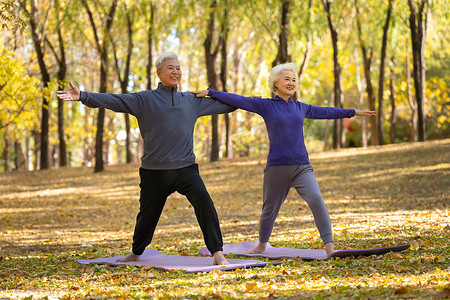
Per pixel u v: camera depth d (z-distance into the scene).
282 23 18.89
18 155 32.09
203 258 5.67
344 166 17.67
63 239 8.91
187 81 33.59
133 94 5.07
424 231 6.76
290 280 4.25
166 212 12.42
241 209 12.23
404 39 24.72
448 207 9.48
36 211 13.34
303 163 5.40
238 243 6.37
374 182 14.52
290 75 5.48
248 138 34.00
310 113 5.59
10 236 9.37
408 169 15.66
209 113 5.34
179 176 5.11
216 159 21.56
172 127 5.06
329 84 33.00
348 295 3.54
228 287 4.07
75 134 35.03
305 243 6.64
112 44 21.52
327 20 21.61
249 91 32.97
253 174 17.92
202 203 5.04
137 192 16.19
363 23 21.36
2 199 15.57
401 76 29.09
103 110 20.94
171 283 4.37
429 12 20.89
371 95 22.88
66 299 3.90
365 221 8.54
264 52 25.66
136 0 20.12
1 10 9.38
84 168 22.45
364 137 28.78
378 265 4.67
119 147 39.72
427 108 31.20
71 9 18.81
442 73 32.84
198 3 19.62
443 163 15.72
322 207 5.23
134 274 4.95
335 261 5.00
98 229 10.27
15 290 4.43
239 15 19.53
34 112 14.66
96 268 5.38
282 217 10.16
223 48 22.28
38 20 20.08
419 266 4.49
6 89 13.40
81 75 31.03
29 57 25.16
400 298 3.35
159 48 28.03
